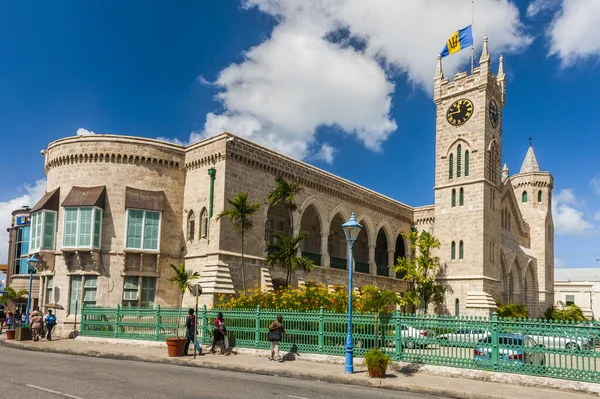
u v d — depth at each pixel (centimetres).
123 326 2962
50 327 3200
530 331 1752
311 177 4459
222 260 3516
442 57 5762
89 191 3688
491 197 5394
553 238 7506
